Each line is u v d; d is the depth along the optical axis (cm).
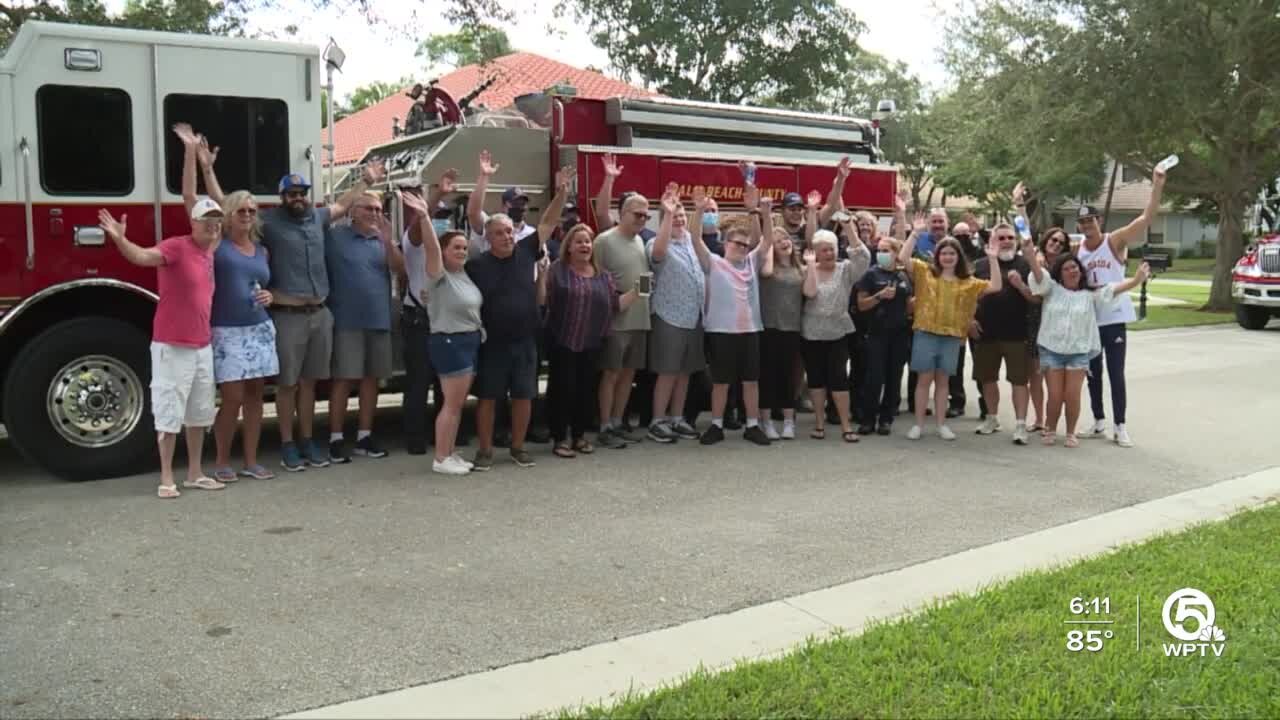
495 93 2173
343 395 792
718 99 3375
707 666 423
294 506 667
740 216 922
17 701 392
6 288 707
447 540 598
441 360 740
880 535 618
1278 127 2258
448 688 404
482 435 776
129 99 744
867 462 819
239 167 787
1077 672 398
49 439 714
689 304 861
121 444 739
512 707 386
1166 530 627
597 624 473
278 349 741
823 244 875
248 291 710
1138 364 1466
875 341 916
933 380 998
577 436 836
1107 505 695
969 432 960
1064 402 893
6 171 705
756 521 645
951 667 405
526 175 934
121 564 550
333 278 770
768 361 898
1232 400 1143
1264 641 429
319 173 821
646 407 962
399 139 1014
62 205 724
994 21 2339
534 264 776
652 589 520
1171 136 2306
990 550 589
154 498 684
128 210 748
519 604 497
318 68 816
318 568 546
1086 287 885
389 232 807
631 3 3191
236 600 499
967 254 1026
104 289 740
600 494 706
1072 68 2205
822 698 377
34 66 712
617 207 967
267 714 382
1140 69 2148
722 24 3256
